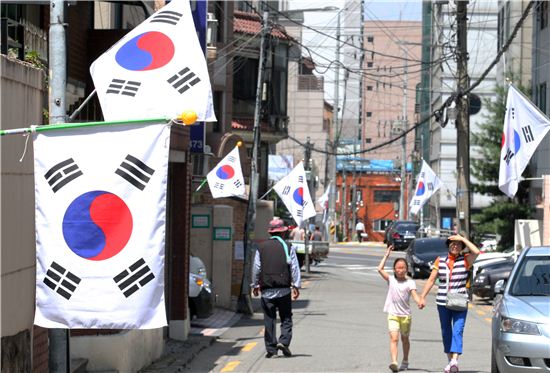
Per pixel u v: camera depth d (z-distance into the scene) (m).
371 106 126.56
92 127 9.23
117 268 9.20
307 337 20.42
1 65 10.20
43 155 9.23
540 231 36.62
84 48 17.75
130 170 9.20
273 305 17.05
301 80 101.44
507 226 47.09
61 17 10.04
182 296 19.61
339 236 92.88
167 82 10.80
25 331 11.01
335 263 55.94
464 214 33.69
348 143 97.06
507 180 24.70
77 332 14.12
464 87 33.50
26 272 11.05
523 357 12.46
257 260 17.11
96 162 9.21
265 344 17.66
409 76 124.00
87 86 17.75
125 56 10.91
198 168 29.41
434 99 81.31
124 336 14.20
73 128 9.23
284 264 17.00
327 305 29.22
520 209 46.84
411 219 75.44
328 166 82.88
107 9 19.50
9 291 10.39
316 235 53.06
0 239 10.11
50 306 9.21
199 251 27.89
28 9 15.29
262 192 48.12
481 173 48.84
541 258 14.36
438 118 35.41
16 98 10.73
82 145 9.23
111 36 17.89
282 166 81.12
